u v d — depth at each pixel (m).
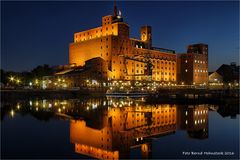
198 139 40.06
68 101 110.75
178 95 134.62
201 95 130.25
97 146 37.06
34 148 35.59
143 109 79.44
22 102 103.50
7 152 33.84
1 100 112.38
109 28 185.62
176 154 32.41
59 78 174.88
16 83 180.00
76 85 168.25
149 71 169.75
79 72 169.12
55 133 45.09
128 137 42.09
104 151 34.69
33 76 184.50
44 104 95.75
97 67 165.38
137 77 182.00
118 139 41.00
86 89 146.75
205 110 77.06
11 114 67.06
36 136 42.62
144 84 168.25
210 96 122.44
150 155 32.28
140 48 193.38
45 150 34.75
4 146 36.59
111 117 62.75
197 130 47.06
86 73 165.00
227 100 105.62
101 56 180.88
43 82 178.00
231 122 55.31
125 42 182.25
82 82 165.88
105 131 46.78
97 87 157.38
